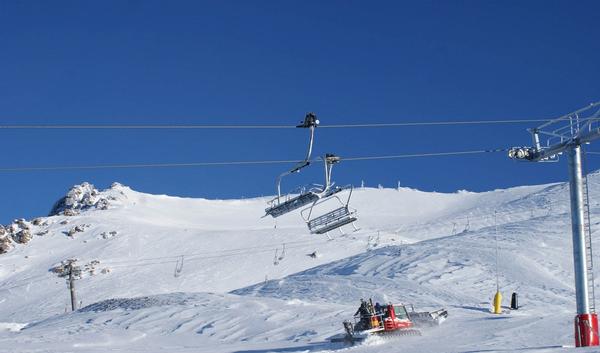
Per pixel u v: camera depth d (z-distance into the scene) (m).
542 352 18.02
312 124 22.20
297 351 25.17
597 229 71.00
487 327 27.20
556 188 160.00
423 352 21.00
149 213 179.50
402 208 193.12
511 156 21.36
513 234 73.62
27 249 140.00
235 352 26.08
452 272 56.75
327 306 41.62
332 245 117.88
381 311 27.12
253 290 57.75
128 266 115.94
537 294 48.00
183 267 111.88
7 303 101.69
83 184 199.00
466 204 193.00
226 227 165.38
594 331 19.16
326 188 23.92
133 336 33.91
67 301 97.12
